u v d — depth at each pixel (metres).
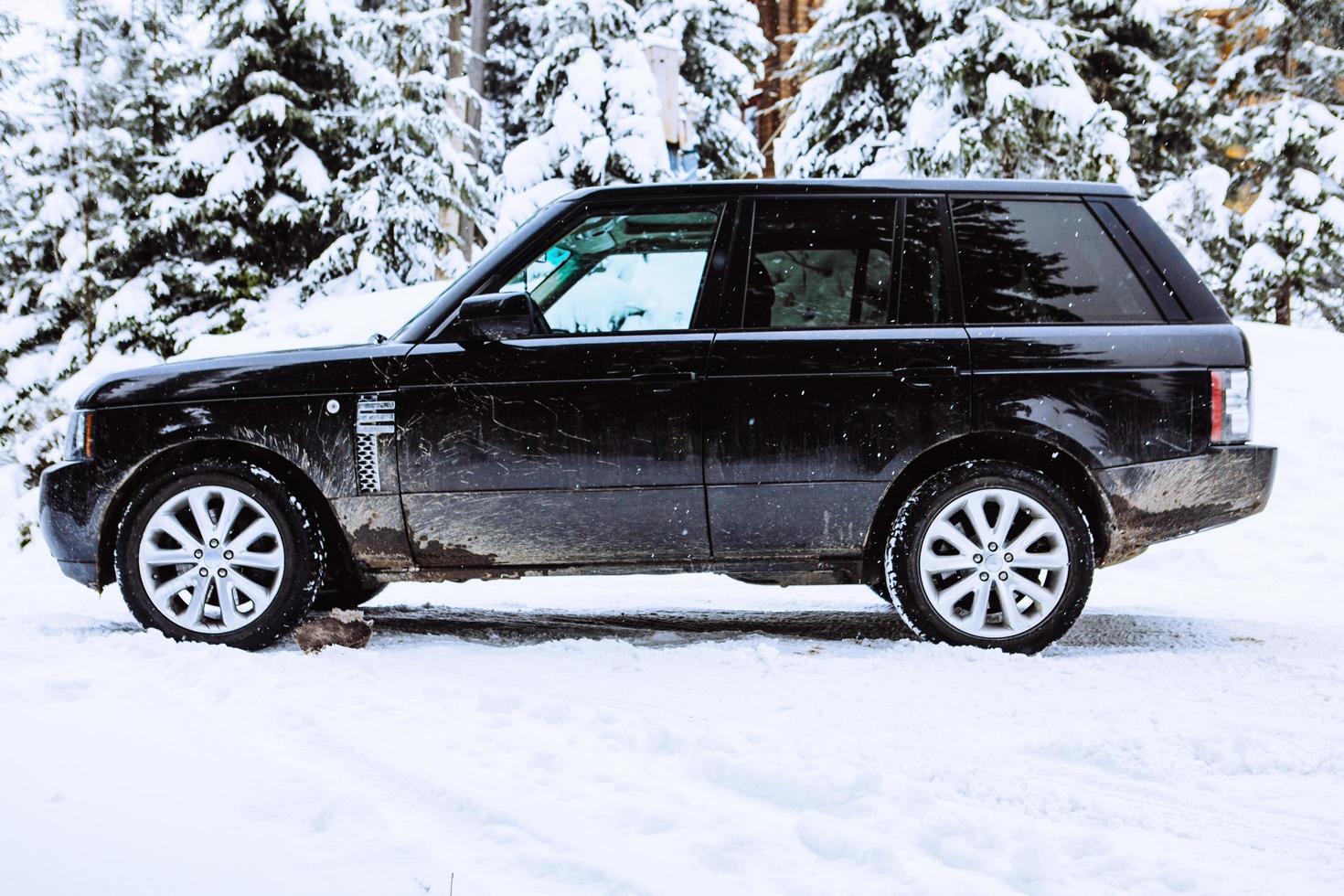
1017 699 4.02
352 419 4.97
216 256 16.95
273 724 3.64
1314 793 3.04
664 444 4.89
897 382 4.89
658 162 21.59
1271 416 11.30
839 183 5.15
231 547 4.99
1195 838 2.71
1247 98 24.30
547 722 3.67
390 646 5.07
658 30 24.08
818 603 6.87
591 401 4.90
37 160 19.44
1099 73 24.11
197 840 2.57
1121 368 4.93
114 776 3.03
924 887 2.35
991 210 5.11
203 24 17.48
